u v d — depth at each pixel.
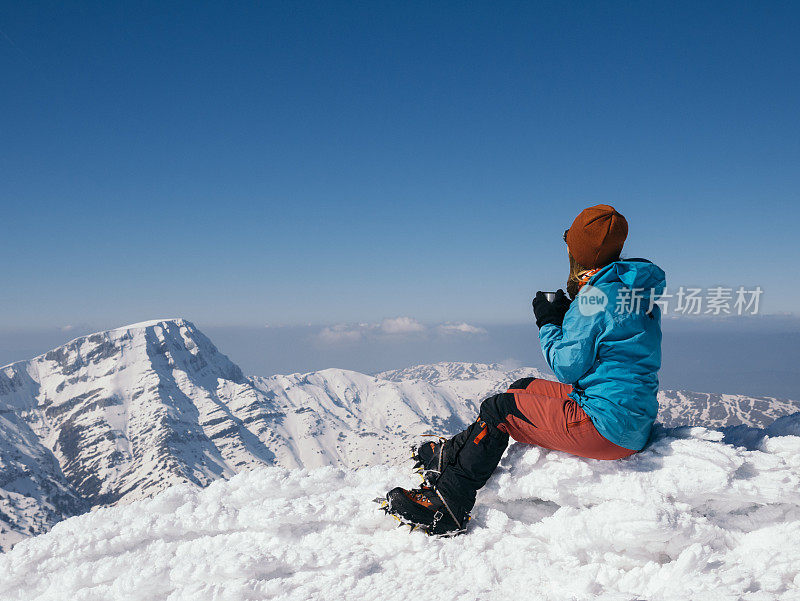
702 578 2.31
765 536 2.60
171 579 2.87
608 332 2.66
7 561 3.12
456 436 3.03
